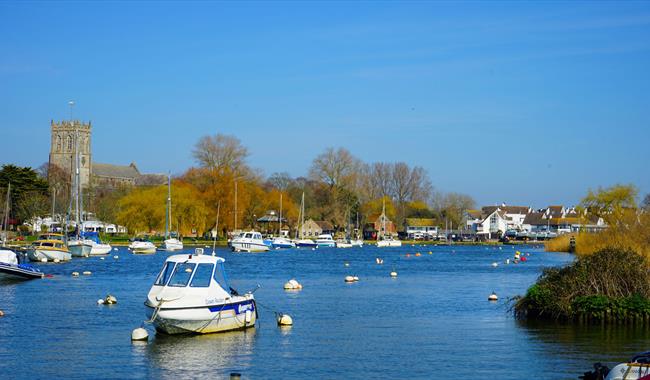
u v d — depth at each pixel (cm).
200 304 3638
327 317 4550
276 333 3897
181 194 14350
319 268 9525
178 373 2994
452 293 6106
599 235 8631
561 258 12675
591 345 3503
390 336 3850
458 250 17150
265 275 8094
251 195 15762
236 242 13638
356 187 17450
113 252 12388
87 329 3997
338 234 19600
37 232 15488
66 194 17938
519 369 3070
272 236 17412
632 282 4125
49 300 5291
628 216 9169
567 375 2967
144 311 4706
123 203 14562
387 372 3039
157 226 14200
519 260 11794
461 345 3584
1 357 3275
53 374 2970
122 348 3456
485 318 4497
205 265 3744
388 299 5597
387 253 14938
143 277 7438
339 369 3086
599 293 4131
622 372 2352
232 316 3819
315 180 17138
